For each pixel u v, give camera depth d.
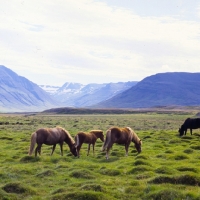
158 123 103.12
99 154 31.11
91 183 18.66
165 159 27.19
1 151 33.28
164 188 16.80
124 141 29.52
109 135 28.47
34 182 19.45
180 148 33.47
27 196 16.73
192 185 17.83
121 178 20.27
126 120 129.12
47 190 17.92
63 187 17.80
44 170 22.42
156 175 20.44
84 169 21.77
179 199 15.37
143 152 31.52
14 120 117.19
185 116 168.62
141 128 77.25
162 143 39.16
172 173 20.75
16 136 48.91
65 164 24.52
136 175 20.61
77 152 29.62
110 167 24.02
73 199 15.71
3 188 17.56
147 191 16.89
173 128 76.75
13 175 20.95
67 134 30.06
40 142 28.16
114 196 16.53
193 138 43.28
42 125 87.31
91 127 80.44
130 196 16.45
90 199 15.66
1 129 68.56
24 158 27.05
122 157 29.00
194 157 27.39
